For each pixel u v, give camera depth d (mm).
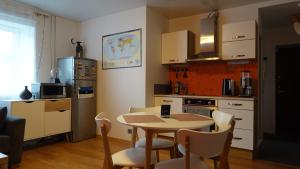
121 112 4082
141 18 3861
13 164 2643
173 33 4102
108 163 1586
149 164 1602
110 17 4277
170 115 2170
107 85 4293
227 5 3736
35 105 3422
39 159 3031
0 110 2652
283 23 4586
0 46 3551
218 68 4023
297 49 4898
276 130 5051
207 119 1959
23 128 2746
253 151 3139
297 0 3289
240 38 3473
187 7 3869
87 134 4160
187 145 1309
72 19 4602
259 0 3504
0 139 2428
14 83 3693
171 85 4480
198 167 1540
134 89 3930
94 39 4523
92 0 3594
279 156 3314
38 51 4074
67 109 3924
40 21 4102
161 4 3736
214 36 3816
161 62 4238
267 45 5051
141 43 3855
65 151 3404
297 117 4910
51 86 3721
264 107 5066
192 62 4082
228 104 3299
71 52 4664
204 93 4145
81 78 4074
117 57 4160
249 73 3691
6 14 3559
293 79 4953
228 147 1412
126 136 4012
